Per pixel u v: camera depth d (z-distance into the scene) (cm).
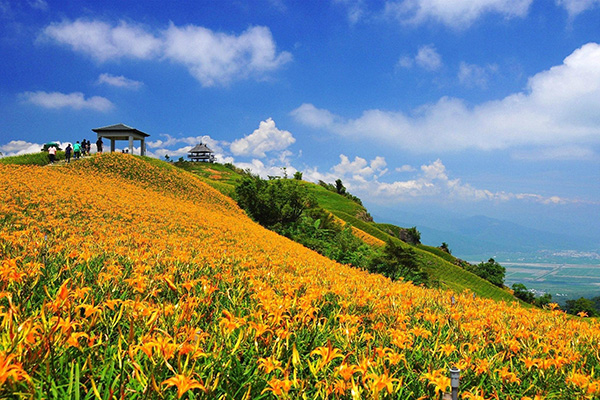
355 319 296
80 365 192
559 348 300
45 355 168
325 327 313
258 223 3375
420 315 387
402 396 219
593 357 324
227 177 6694
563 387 259
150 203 1814
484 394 242
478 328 347
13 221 820
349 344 264
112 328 221
